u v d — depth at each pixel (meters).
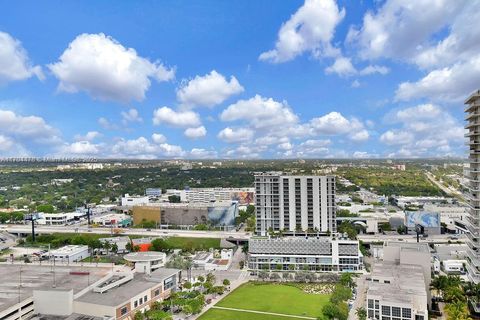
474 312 192.25
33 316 186.75
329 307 191.88
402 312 176.12
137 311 197.75
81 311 189.25
